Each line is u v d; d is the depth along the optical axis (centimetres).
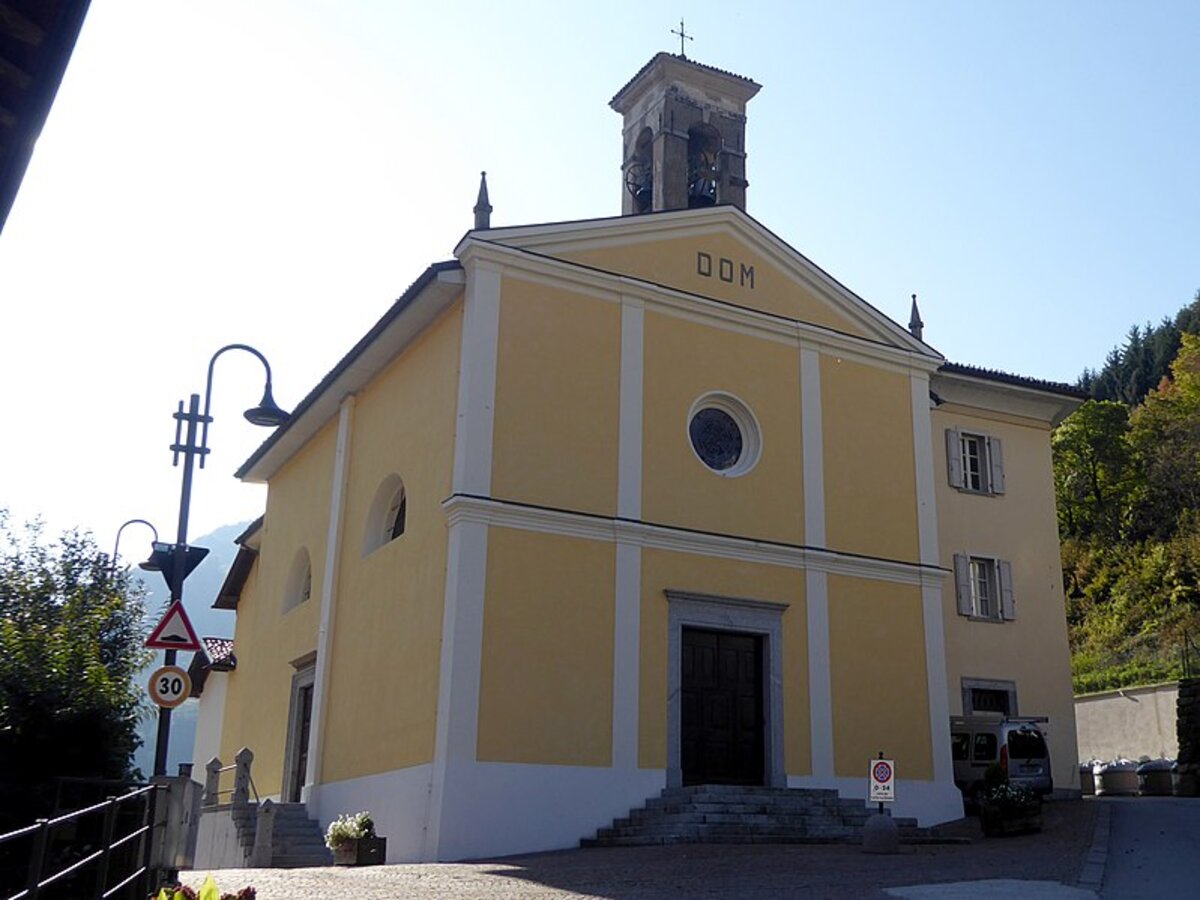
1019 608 2398
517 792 1592
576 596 1719
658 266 1944
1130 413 6062
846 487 2031
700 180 2244
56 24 539
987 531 2408
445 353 1836
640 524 1789
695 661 1822
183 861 1167
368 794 1778
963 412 2456
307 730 2198
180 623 1285
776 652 1870
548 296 1820
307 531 2367
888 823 1416
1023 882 1120
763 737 1841
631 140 2319
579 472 1770
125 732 1409
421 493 1830
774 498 1945
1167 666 3706
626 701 1714
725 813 1614
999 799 1669
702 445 1945
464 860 1531
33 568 1686
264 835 1742
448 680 1596
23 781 1287
